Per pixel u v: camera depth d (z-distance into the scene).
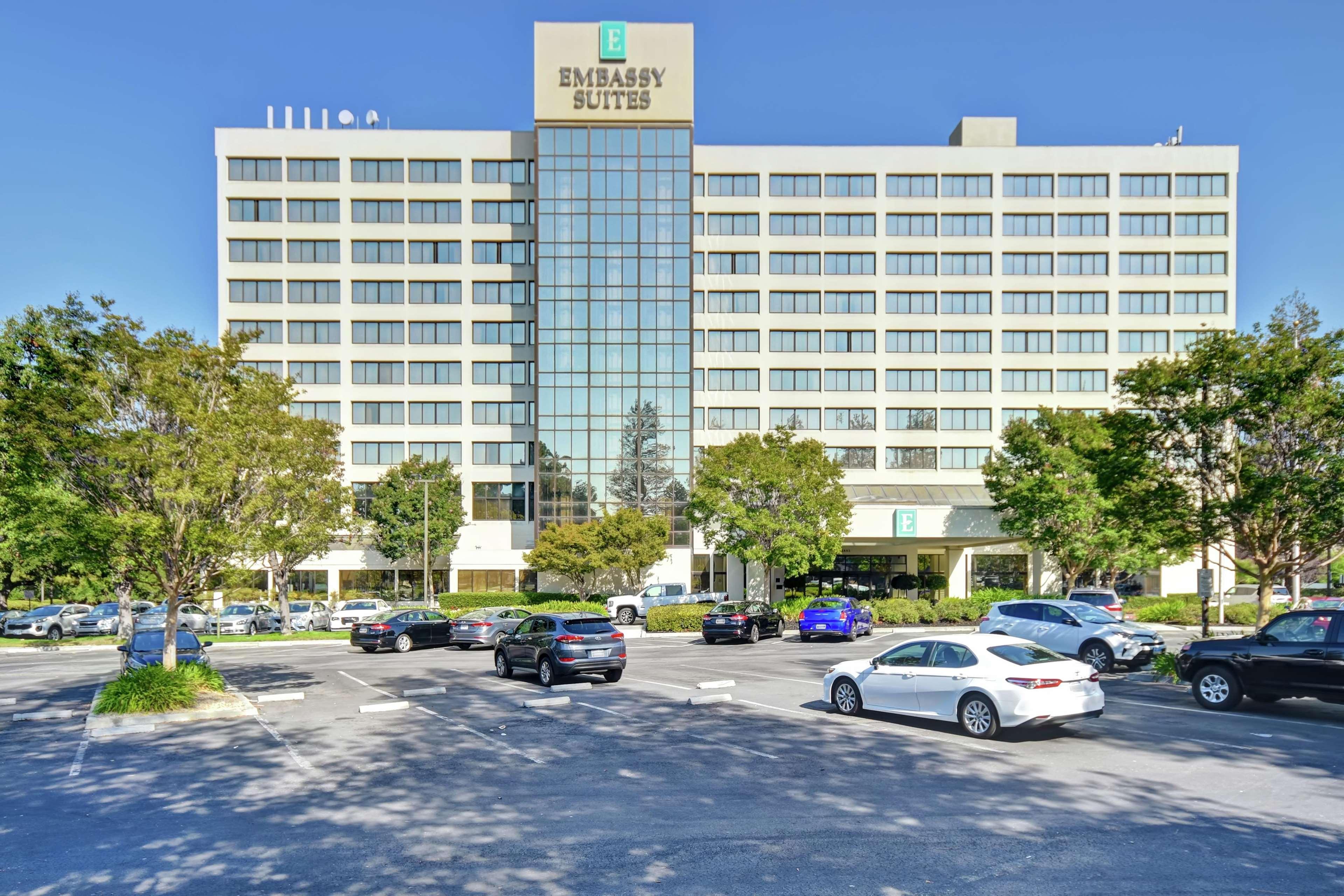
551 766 11.31
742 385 61.34
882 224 61.72
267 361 60.72
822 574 60.53
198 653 20.45
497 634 29.95
